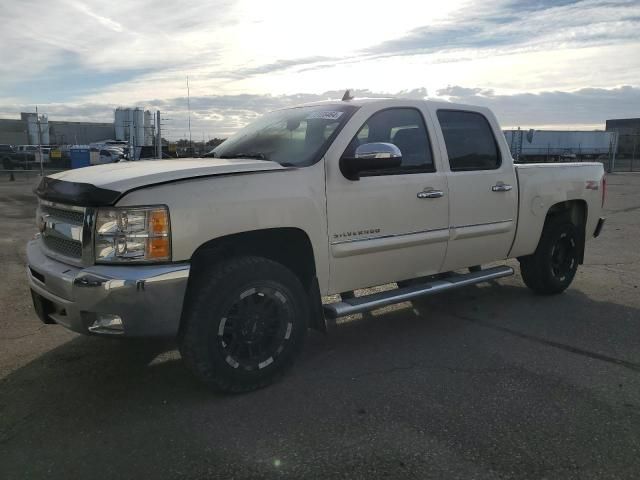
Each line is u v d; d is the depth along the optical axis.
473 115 5.11
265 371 3.70
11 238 9.48
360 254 4.16
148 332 3.24
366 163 3.89
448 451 2.95
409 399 3.57
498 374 3.96
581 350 4.43
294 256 4.02
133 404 3.53
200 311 3.40
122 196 3.19
